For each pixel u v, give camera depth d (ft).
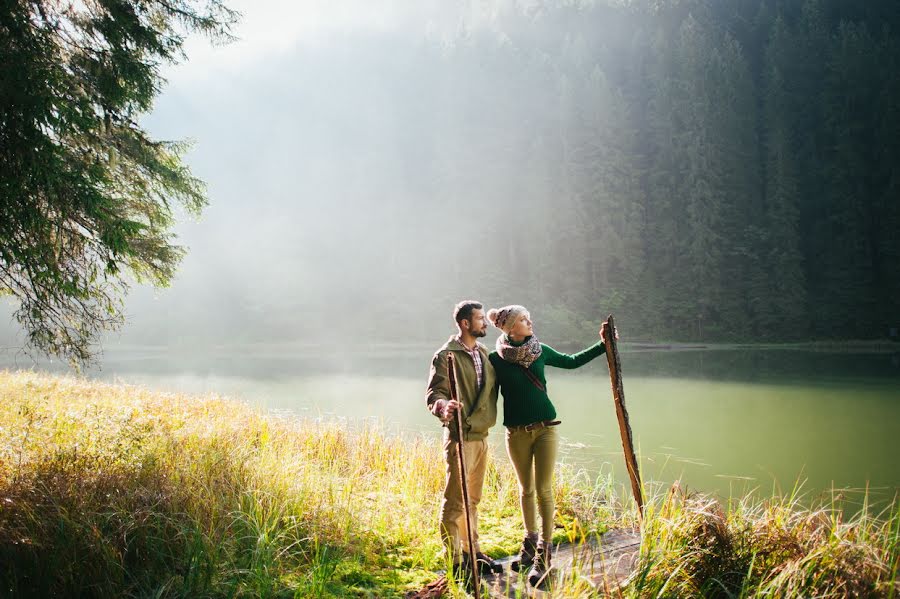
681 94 270.46
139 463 15.19
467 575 10.66
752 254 221.46
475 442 11.11
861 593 8.79
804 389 66.39
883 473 27.43
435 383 11.10
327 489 15.75
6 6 14.16
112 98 18.16
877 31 293.23
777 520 11.03
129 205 24.27
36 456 15.08
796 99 255.29
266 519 12.66
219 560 11.16
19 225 15.88
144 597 9.70
